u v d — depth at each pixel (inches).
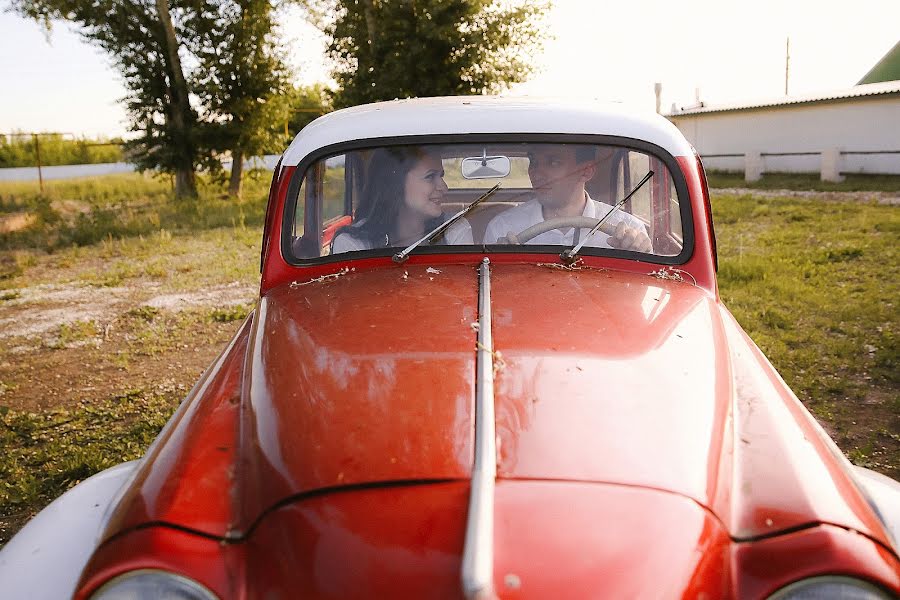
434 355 74.0
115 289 338.0
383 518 58.2
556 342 76.2
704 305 93.1
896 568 58.1
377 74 778.8
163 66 812.6
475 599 50.6
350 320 83.7
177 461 70.7
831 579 57.2
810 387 180.1
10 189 994.1
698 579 57.0
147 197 916.0
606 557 55.2
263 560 60.4
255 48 824.3
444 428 64.5
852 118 799.1
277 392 74.8
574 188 107.0
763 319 235.5
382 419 66.2
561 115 108.4
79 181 1157.1
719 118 956.6
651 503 59.2
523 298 87.3
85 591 58.4
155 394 196.4
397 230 107.2
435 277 96.0
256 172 931.3
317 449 65.0
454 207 110.3
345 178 108.7
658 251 103.8
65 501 76.4
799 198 617.9
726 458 67.2
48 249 468.4
